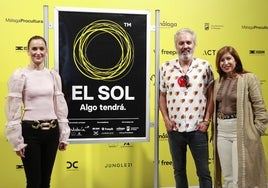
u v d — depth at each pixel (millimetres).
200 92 2502
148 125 2664
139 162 3297
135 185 3299
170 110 2553
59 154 3156
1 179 3090
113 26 2580
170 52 3301
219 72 2471
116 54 2596
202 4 3330
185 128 2486
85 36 2547
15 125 2170
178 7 3291
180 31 2488
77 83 2553
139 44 2627
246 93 2344
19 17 3045
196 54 3346
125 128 2635
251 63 3451
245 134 2326
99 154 3229
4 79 3045
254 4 3418
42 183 2354
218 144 2459
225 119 2408
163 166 3350
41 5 3072
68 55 2533
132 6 3215
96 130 2596
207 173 2545
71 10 2518
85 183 3215
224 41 3389
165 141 3336
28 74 2258
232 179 2449
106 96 2600
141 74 2643
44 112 2248
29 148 2229
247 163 2328
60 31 2514
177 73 2525
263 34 3457
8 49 3043
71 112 2555
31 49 2273
